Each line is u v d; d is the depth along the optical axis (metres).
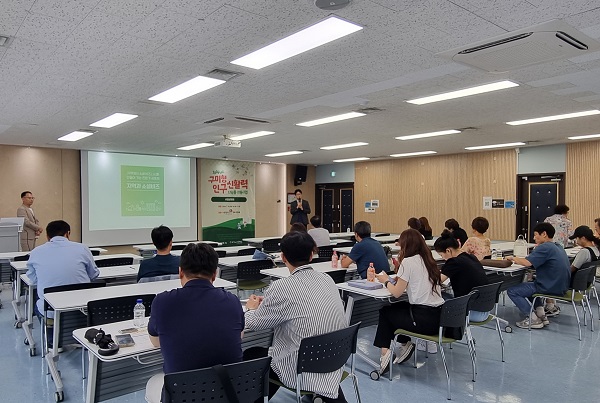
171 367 1.87
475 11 2.71
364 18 2.84
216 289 2.01
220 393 1.83
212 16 2.82
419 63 3.77
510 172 9.92
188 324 1.87
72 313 3.42
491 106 5.53
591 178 8.65
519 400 3.28
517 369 3.89
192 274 2.01
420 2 2.59
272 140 8.64
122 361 2.64
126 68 3.93
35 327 5.03
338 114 6.05
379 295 3.54
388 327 3.69
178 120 6.47
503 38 3.14
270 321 2.34
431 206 11.41
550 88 4.64
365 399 3.28
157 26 2.98
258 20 2.88
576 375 3.75
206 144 9.20
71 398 3.26
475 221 5.73
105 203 10.31
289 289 2.33
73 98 5.09
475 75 4.15
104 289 3.54
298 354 2.20
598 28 2.95
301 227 5.14
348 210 13.70
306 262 2.46
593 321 5.46
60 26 2.98
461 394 3.38
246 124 6.79
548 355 4.25
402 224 12.09
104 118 6.33
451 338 3.41
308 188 14.44
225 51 3.49
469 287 3.90
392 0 2.57
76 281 3.84
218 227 12.34
